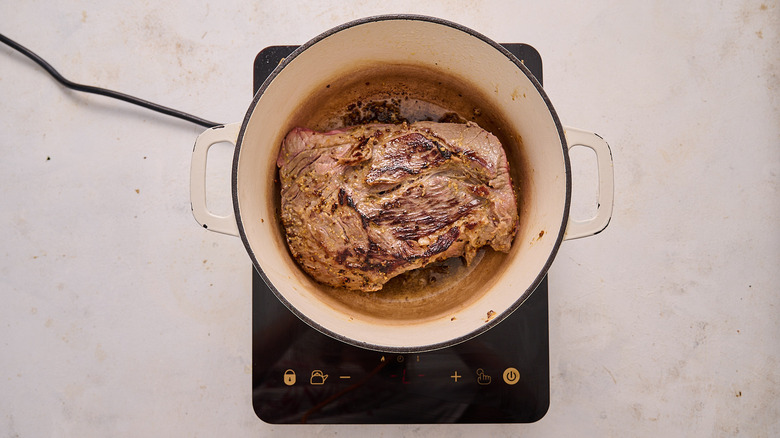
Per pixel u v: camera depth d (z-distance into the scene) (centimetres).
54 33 71
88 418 70
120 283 70
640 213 70
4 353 70
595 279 70
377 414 65
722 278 70
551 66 70
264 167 59
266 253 56
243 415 70
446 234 60
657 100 71
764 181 70
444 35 57
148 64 71
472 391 65
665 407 69
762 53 71
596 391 70
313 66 58
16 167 71
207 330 70
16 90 71
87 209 71
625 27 71
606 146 55
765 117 70
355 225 60
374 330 57
